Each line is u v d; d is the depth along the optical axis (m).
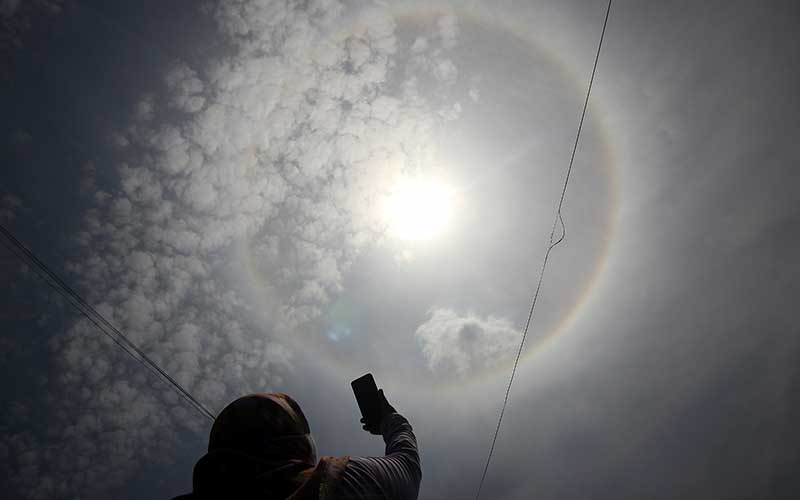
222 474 0.95
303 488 0.93
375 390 1.41
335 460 0.99
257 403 1.06
